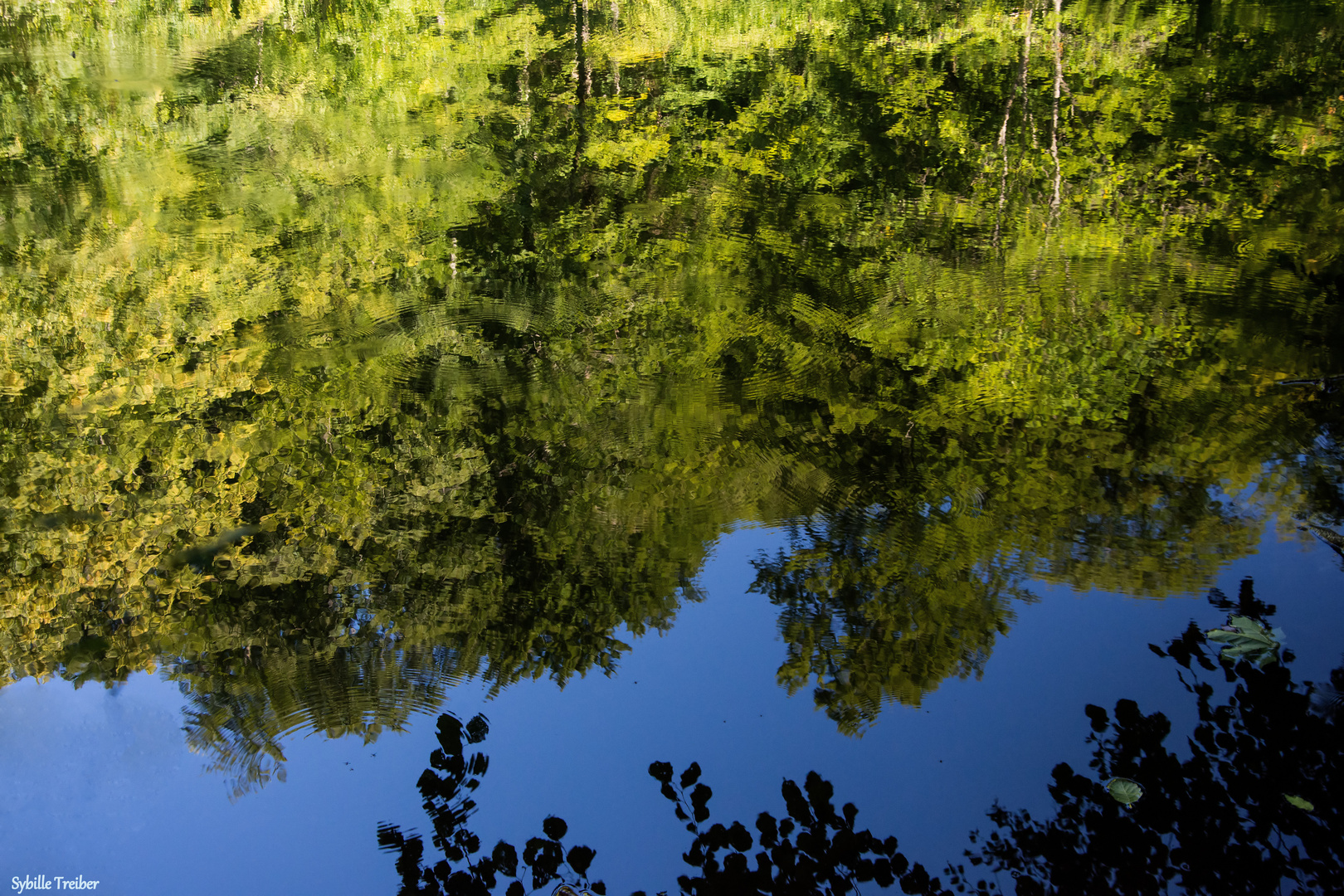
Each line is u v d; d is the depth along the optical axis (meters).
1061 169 13.15
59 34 19.45
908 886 3.63
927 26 19.83
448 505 6.65
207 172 14.45
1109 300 9.14
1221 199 11.62
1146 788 3.87
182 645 5.47
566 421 7.64
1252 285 9.27
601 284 10.38
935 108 15.95
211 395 8.16
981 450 6.82
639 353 8.79
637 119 16.44
